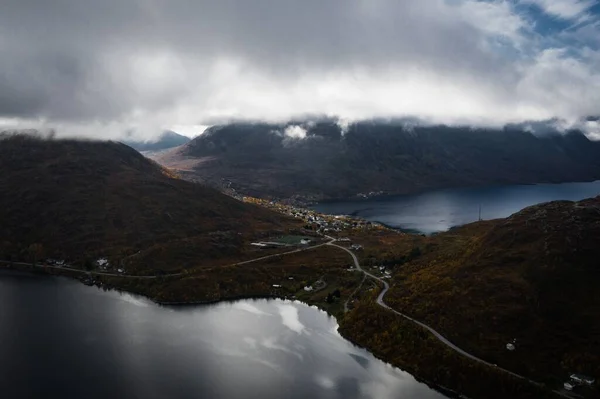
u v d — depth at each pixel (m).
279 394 176.38
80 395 174.88
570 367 165.62
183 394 176.25
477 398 166.25
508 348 179.38
